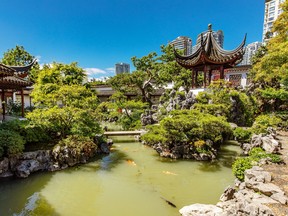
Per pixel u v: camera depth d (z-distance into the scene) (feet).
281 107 58.85
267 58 38.19
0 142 29.01
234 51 58.70
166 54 90.79
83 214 21.35
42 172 31.45
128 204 23.30
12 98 71.51
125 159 38.81
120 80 82.23
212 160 37.04
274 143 29.91
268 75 42.70
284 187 18.86
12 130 33.24
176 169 33.71
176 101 60.29
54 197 24.81
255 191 18.49
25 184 27.89
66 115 37.47
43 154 32.96
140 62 87.92
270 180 20.04
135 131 58.54
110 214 21.38
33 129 36.17
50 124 37.37
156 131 42.32
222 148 44.55
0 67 30.55
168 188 27.17
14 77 49.88
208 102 54.24
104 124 78.23
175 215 20.97
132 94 100.07
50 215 21.01
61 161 33.37
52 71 57.11
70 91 40.27
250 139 38.73
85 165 35.42
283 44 36.73
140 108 73.26
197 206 20.34
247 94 59.98
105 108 82.38
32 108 68.18
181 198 24.48
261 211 13.84
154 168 34.22
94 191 26.45
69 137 36.99
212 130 37.17
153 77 85.87
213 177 30.50
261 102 60.64
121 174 31.86
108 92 113.39
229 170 33.01
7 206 22.61
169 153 39.52
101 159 38.65
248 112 54.65
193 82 67.41
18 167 29.66
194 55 68.23
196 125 38.68
